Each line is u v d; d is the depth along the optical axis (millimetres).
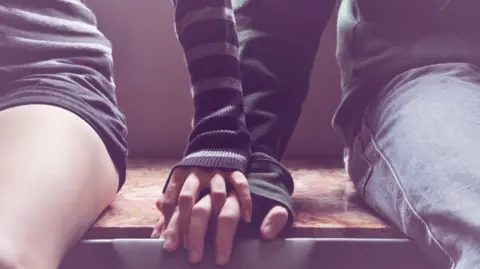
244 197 596
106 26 1166
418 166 600
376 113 745
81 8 766
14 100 604
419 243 608
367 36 807
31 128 558
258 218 634
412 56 757
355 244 678
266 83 748
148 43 1172
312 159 1186
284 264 627
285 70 770
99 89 715
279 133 741
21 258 456
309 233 696
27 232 476
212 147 643
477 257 463
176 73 1180
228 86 666
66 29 721
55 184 524
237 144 647
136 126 1194
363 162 762
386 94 742
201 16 667
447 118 612
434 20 775
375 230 699
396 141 666
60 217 526
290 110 770
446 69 712
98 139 642
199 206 575
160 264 610
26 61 668
